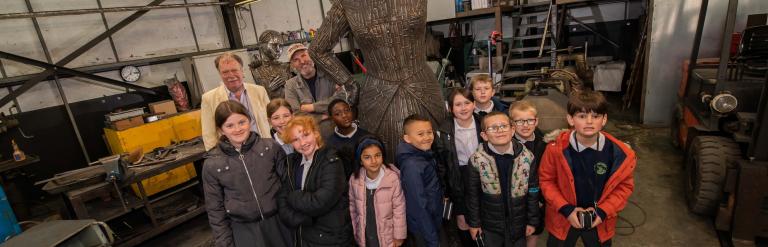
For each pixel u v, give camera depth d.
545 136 2.41
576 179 1.71
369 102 2.01
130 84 4.28
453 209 2.11
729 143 2.40
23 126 3.66
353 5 1.84
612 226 1.78
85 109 4.05
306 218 1.83
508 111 2.01
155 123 3.89
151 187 3.77
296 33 6.19
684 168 3.28
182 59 4.57
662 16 4.27
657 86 4.55
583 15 7.21
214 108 2.37
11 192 3.39
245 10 5.60
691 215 2.60
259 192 1.85
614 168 1.64
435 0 7.55
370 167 1.78
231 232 1.88
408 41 1.85
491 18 8.16
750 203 2.11
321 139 1.90
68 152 3.99
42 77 3.62
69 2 3.90
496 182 1.76
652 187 3.07
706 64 3.39
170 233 3.22
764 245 2.20
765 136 2.02
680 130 3.70
